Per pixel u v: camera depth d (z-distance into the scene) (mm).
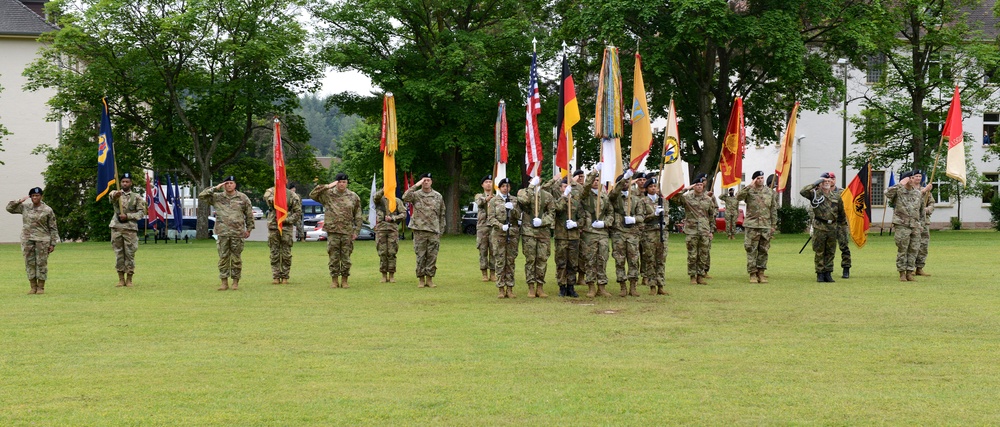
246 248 33188
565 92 15742
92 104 42656
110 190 20797
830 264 17688
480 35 42844
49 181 47219
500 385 8055
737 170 21578
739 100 21531
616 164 15586
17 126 54531
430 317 12578
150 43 41625
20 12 54906
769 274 19500
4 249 35688
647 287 16922
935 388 7863
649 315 12672
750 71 39812
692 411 7113
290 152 48406
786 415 6980
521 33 42469
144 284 17984
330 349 9945
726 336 10719
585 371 8648
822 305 13688
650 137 16422
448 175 45688
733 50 39938
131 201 17625
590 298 14938
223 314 13023
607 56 15711
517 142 43750
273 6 42344
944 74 41594
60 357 9547
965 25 41781
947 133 19766
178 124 44125
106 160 20703
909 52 44625
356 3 43219
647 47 36031
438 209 17328
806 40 37875
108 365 9086
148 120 44719
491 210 15195
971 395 7590
